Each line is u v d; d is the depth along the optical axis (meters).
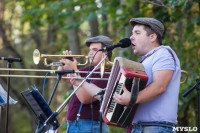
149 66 5.38
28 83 14.79
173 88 5.39
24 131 25.89
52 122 5.66
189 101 10.46
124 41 5.81
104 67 6.22
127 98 5.03
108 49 5.84
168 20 11.20
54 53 9.62
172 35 12.38
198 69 11.79
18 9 21.73
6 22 21.61
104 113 5.40
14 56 19.23
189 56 12.74
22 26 21.02
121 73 5.16
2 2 20.95
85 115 6.53
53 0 16.81
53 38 21.00
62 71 5.95
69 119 6.67
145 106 5.37
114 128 11.81
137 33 5.72
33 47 21.73
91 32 15.23
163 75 5.20
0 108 7.08
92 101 6.18
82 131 6.50
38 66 7.84
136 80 5.06
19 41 21.97
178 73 5.48
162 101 5.33
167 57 5.32
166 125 5.28
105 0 14.16
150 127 5.29
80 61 7.42
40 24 18.64
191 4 11.01
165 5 10.86
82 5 15.12
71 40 16.12
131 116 5.34
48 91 7.68
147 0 11.43
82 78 6.25
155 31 5.64
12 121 24.77
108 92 5.40
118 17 11.98
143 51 5.71
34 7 17.45
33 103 5.82
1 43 20.00
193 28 12.34
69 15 14.02
